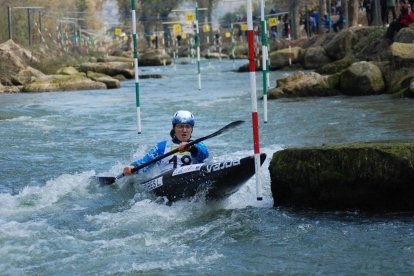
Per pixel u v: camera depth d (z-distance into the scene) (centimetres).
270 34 7288
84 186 1391
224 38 10519
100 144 1900
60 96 3650
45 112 2797
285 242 971
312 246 948
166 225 1088
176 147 1320
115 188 1373
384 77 2909
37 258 922
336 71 3850
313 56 5006
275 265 877
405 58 2872
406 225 1024
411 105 2370
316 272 845
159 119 2466
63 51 6875
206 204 1198
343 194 1113
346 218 1079
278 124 2102
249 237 1002
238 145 1755
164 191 1234
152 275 852
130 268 877
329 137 1786
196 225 1082
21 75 4394
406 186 1082
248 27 1125
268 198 1228
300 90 2909
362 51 3925
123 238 1013
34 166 1605
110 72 5319
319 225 1045
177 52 9625
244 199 1230
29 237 1017
